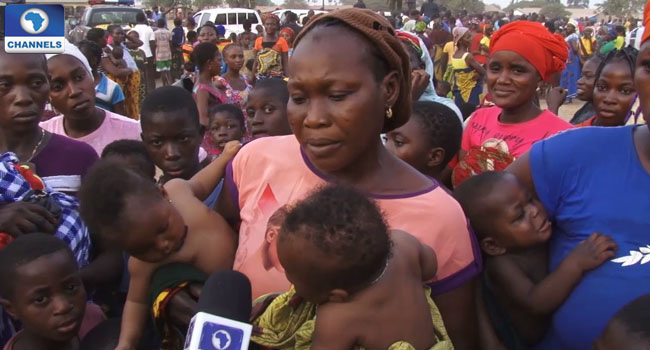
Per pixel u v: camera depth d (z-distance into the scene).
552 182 2.12
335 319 1.63
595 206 2.00
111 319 2.38
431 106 3.10
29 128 2.84
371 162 1.88
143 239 1.85
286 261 1.62
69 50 3.65
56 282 2.14
